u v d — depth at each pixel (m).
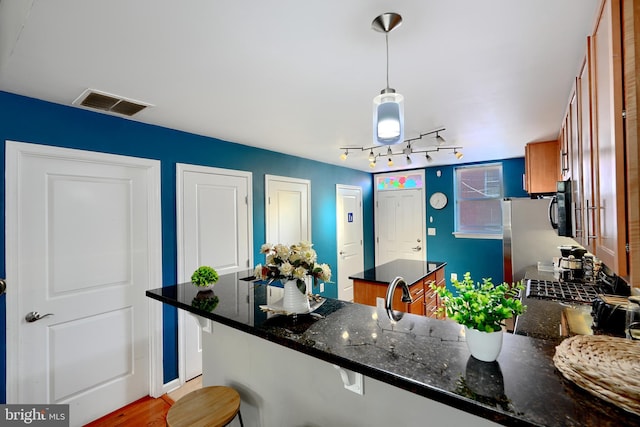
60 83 1.75
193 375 2.78
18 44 1.35
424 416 1.04
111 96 1.95
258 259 3.44
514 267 3.10
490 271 4.58
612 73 0.83
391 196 5.48
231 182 3.18
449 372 0.90
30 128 1.94
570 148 1.95
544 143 3.25
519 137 3.09
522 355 0.99
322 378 1.32
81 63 1.53
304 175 4.13
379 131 1.33
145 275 2.51
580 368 0.82
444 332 1.20
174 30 1.27
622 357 0.87
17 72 1.61
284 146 3.43
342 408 1.25
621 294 1.86
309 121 2.53
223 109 2.22
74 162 2.15
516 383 0.83
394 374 0.89
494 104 2.17
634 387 0.70
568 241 2.90
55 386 2.05
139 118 2.39
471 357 0.99
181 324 2.69
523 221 3.07
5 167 1.84
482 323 0.93
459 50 1.46
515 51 1.47
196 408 1.42
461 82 1.81
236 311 1.51
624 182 0.81
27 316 1.94
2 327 1.84
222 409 1.41
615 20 0.82
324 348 1.07
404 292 1.49
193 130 2.76
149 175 2.54
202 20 1.21
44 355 2.01
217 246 3.02
